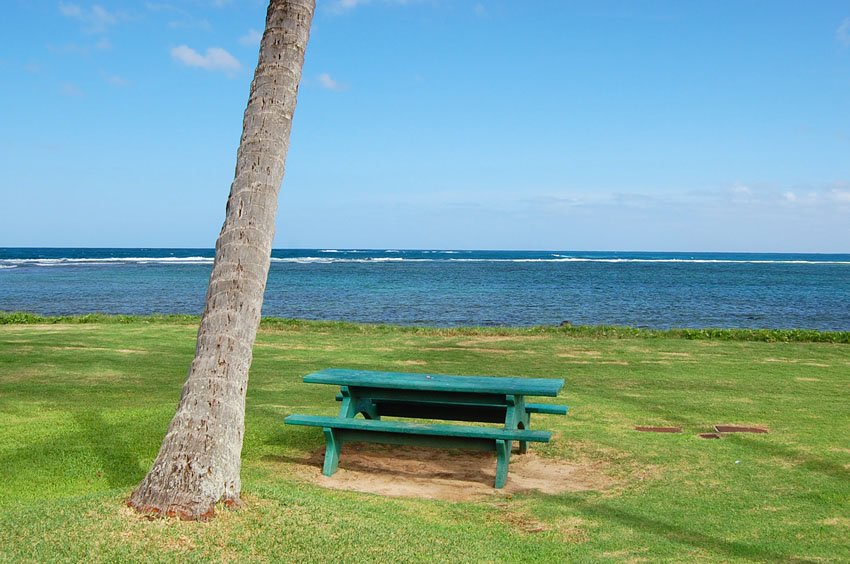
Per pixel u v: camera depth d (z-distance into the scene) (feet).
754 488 21.06
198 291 154.51
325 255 647.56
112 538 14.38
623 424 29.55
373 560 14.56
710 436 27.37
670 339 58.95
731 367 45.37
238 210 16.89
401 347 54.13
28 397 33.19
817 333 58.70
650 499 20.15
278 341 57.00
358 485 21.65
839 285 219.00
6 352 48.14
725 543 16.76
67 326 65.51
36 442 24.56
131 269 267.18
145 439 25.12
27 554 13.66
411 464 24.20
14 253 574.97
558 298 148.87
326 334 61.67
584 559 15.70
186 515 15.38
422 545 15.69
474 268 336.90
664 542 16.81
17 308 113.19
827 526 17.92
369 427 22.13
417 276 247.91
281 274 255.70
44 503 16.76
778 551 16.26
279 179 17.35
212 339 16.46
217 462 16.01
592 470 23.25
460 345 55.36
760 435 27.40
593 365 46.09
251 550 14.51
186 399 16.30
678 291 180.34
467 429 21.72
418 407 26.32
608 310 120.37
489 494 20.88
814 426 28.99
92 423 27.35
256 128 17.16
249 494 17.17
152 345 52.90
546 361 47.62
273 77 17.35
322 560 14.37
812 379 40.98
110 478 21.15
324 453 25.32
